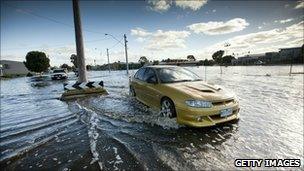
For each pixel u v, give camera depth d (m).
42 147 3.47
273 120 4.64
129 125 4.46
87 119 5.03
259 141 3.52
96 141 3.60
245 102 6.63
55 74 25.94
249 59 75.00
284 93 8.37
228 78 16.06
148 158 2.93
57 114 5.79
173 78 5.39
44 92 11.91
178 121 4.24
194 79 5.53
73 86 8.91
